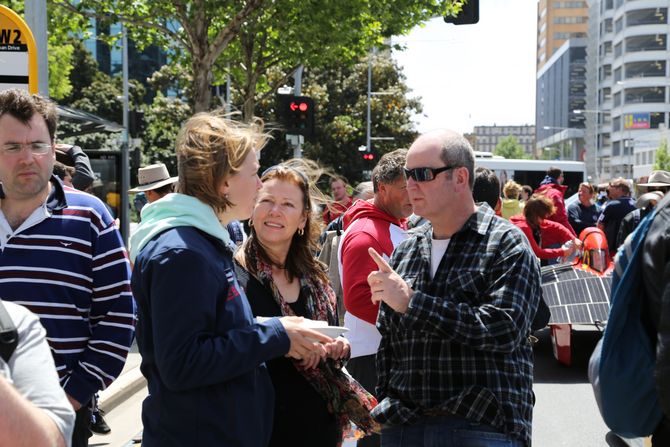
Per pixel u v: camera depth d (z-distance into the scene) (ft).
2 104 10.96
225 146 9.13
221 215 9.39
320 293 11.67
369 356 13.82
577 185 103.71
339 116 139.85
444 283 10.41
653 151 351.87
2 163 11.03
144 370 9.01
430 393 10.18
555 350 28.94
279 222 11.11
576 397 24.99
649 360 8.50
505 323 9.68
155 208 8.95
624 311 8.58
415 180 10.56
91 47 249.14
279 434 10.64
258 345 8.69
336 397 10.69
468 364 10.02
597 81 494.18
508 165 104.17
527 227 29.96
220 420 8.60
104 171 37.37
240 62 76.84
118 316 11.76
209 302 8.47
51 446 5.76
